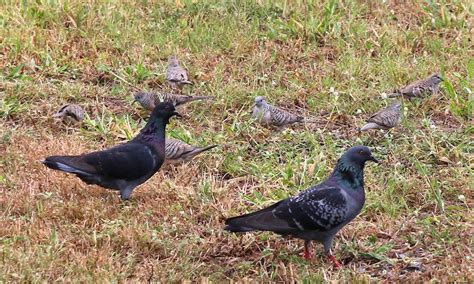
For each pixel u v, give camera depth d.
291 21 18.50
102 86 16.33
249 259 11.00
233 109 15.55
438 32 18.47
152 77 16.64
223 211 12.02
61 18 18.25
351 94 15.88
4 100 15.20
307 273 10.45
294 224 10.49
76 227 11.34
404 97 15.70
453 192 12.72
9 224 11.27
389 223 11.78
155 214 11.92
